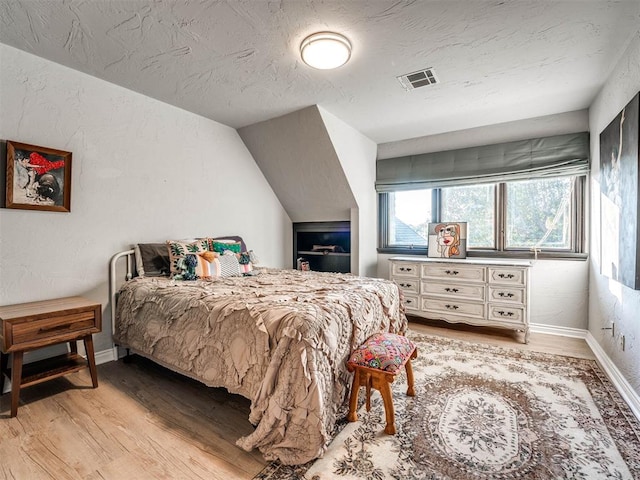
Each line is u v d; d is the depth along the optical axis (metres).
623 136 2.03
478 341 3.05
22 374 1.97
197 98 2.84
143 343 2.27
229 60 2.20
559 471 1.38
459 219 3.82
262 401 1.50
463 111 3.15
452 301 3.39
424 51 2.08
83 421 1.75
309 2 1.62
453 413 1.83
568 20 1.76
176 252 2.70
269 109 3.09
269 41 1.97
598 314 2.73
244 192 3.78
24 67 2.11
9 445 1.55
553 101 2.91
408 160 4.04
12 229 2.09
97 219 2.50
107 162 2.55
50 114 2.23
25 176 2.12
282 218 4.37
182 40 1.97
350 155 3.64
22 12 1.70
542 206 3.37
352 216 3.96
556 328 3.26
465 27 1.83
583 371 2.38
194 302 1.97
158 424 1.73
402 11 1.69
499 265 3.13
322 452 1.44
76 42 1.99
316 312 1.63
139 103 2.74
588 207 3.09
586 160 3.05
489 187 3.64
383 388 1.67
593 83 2.54
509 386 2.14
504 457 1.47
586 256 3.10
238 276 2.84
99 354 2.52
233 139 3.63
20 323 1.80
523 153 3.36
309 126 3.22
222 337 1.78
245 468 1.42
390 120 3.40
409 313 3.66
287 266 4.46
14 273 2.10
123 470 1.40
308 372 1.47
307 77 2.44
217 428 1.70
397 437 1.62
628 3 1.62
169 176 2.98
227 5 1.65
